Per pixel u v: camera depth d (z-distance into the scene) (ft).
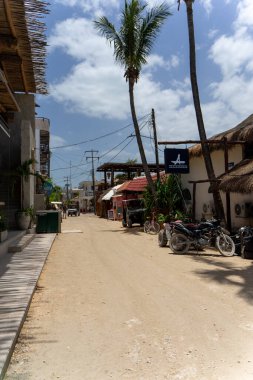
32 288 24.41
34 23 35.35
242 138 48.26
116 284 26.94
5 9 32.68
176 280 27.94
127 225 90.74
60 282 27.84
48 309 21.07
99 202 188.03
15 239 47.29
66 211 225.56
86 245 51.83
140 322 18.66
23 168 62.18
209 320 18.78
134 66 76.23
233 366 13.71
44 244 49.85
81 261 37.58
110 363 14.16
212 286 25.80
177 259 38.11
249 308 20.67
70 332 17.44
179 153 58.85
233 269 31.99
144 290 25.03
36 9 32.99
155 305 21.52
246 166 44.60
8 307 20.06
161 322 18.61
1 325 17.13
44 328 18.01
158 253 42.86
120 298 23.13
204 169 63.31
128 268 33.27
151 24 74.08
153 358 14.52
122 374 13.26
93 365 14.02
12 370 13.64
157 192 73.05
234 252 39.73
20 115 71.72
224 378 12.84
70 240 58.95
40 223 70.95
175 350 15.21
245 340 16.14
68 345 15.92
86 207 321.52
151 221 70.59
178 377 12.96
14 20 34.63
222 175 48.78
